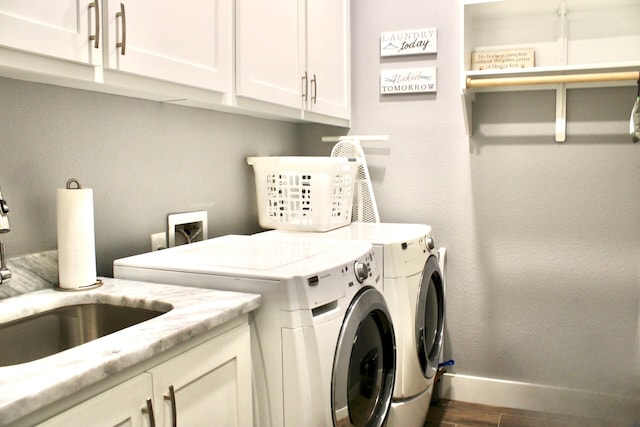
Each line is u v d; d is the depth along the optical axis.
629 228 2.52
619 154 2.51
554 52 2.54
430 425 2.54
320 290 1.42
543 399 2.70
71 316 1.40
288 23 2.12
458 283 2.82
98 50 1.25
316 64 2.41
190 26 1.55
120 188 1.78
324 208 2.32
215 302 1.29
